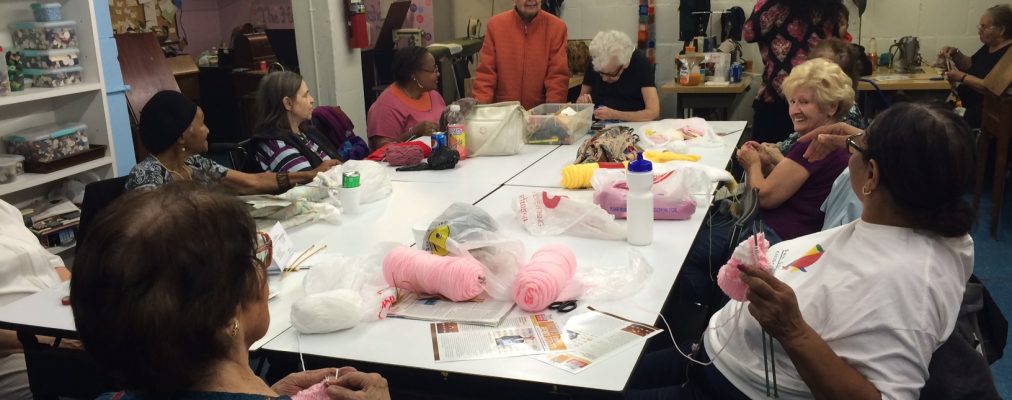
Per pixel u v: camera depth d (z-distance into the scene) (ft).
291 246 6.91
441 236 6.10
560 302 5.74
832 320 4.31
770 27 14.71
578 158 10.12
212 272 2.68
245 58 21.68
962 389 4.20
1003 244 13.69
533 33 14.55
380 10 24.76
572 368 4.78
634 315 5.52
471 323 5.43
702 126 12.12
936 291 4.11
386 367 4.92
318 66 16.72
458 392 5.08
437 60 20.58
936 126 4.11
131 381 2.72
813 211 8.28
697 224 7.63
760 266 4.52
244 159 10.76
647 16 21.42
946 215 4.24
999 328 4.88
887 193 4.33
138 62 17.31
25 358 6.15
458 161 10.86
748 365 4.98
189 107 8.41
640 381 6.10
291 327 5.51
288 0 25.40
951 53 18.17
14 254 7.22
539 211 7.55
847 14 14.49
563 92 14.78
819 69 8.55
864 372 4.13
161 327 2.59
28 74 11.73
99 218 2.74
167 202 2.74
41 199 12.27
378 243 7.14
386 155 10.97
